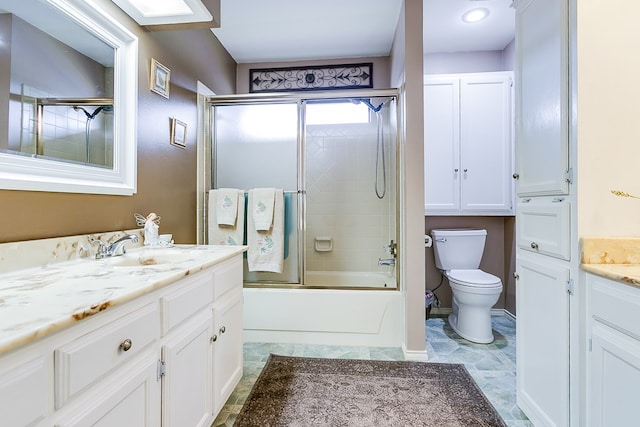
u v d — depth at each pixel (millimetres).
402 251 2316
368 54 3102
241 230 2408
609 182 1108
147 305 910
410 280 2100
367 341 2328
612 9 1108
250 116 2703
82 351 680
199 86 2412
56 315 634
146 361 906
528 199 1437
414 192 2088
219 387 1389
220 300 1428
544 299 1303
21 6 1076
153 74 1803
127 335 821
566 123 1160
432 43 2840
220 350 1402
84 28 1333
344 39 2809
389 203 2711
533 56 1380
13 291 808
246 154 2697
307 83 3209
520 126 1496
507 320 2857
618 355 939
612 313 967
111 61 1486
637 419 870
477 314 2387
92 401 706
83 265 1149
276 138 2666
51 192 1177
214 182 2605
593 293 1053
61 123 1229
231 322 1537
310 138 2957
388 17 2465
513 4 1543
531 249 1401
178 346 1054
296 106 2639
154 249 1571
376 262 2859
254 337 2400
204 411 1248
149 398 915
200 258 1322
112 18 1464
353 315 2332
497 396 1664
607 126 1107
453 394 1675
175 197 2076
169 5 1524
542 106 1311
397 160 2387
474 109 2727
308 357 2127
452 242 2789
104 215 1443
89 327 703
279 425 1436
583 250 1099
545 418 1283
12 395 542
